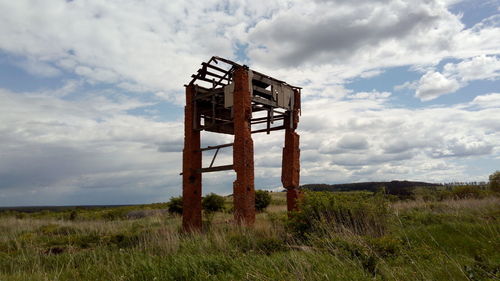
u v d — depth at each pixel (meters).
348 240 7.20
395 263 6.00
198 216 16.08
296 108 17.22
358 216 9.74
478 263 5.59
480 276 5.17
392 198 23.20
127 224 20.11
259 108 16.48
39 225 21.42
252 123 17.94
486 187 25.30
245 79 14.54
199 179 16.50
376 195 10.35
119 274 6.91
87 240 13.23
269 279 5.23
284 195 46.47
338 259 6.01
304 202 10.52
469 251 7.40
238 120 14.36
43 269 8.19
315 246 7.49
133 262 7.54
